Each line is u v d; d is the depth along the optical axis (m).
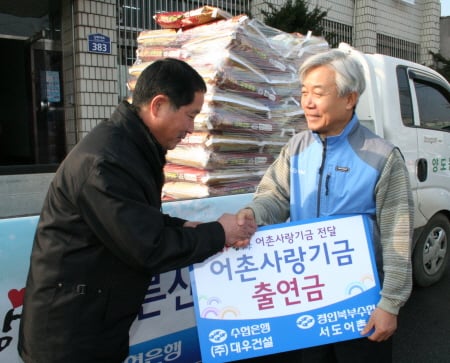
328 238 1.66
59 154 6.79
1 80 7.46
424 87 3.68
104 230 1.30
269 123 2.80
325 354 1.77
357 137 1.65
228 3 8.41
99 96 6.42
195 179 2.64
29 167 4.15
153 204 1.44
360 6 11.25
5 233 1.66
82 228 1.33
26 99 7.09
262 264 1.66
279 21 7.39
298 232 1.67
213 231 1.50
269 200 1.84
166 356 2.14
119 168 1.32
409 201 1.59
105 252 1.36
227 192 2.65
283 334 1.63
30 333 1.38
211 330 1.63
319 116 1.60
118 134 1.37
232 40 2.51
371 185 1.61
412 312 3.51
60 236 1.34
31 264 1.40
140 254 1.31
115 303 1.39
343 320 1.62
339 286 1.64
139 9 7.02
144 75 1.42
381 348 1.71
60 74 6.58
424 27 13.58
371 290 1.62
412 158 3.43
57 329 1.35
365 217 1.65
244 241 1.62
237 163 2.69
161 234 1.36
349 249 1.65
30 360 1.39
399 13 12.51
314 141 1.76
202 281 1.64
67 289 1.34
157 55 2.95
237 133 2.65
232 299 1.64
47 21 6.54
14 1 6.27
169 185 2.81
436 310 3.54
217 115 2.49
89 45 6.23
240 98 2.63
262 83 2.75
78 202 1.30
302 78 1.63
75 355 1.35
